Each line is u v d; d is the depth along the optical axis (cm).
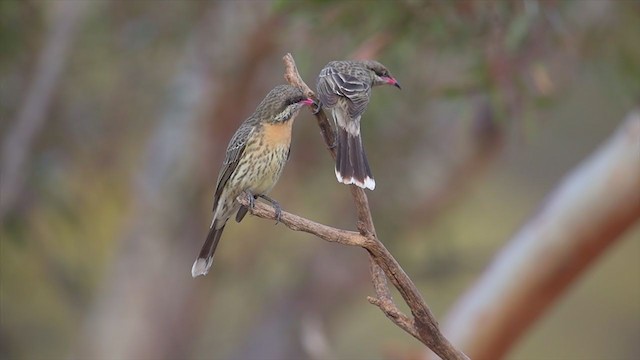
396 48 1139
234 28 1460
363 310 1994
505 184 2073
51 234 1702
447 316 1117
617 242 1002
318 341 1034
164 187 1565
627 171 970
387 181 1559
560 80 1352
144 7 1461
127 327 1588
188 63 1505
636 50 1291
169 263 1591
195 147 1546
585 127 1950
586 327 2264
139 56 1516
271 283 1741
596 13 1269
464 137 1614
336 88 738
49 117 1488
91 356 1594
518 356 2259
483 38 1135
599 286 2277
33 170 1442
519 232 1035
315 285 1738
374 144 1513
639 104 1265
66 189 1542
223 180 830
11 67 1430
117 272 1596
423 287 1875
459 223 1941
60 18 1414
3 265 1647
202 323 1664
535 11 1094
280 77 1509
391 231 1581
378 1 1099
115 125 1545
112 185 1612
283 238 1702
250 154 816
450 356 655
